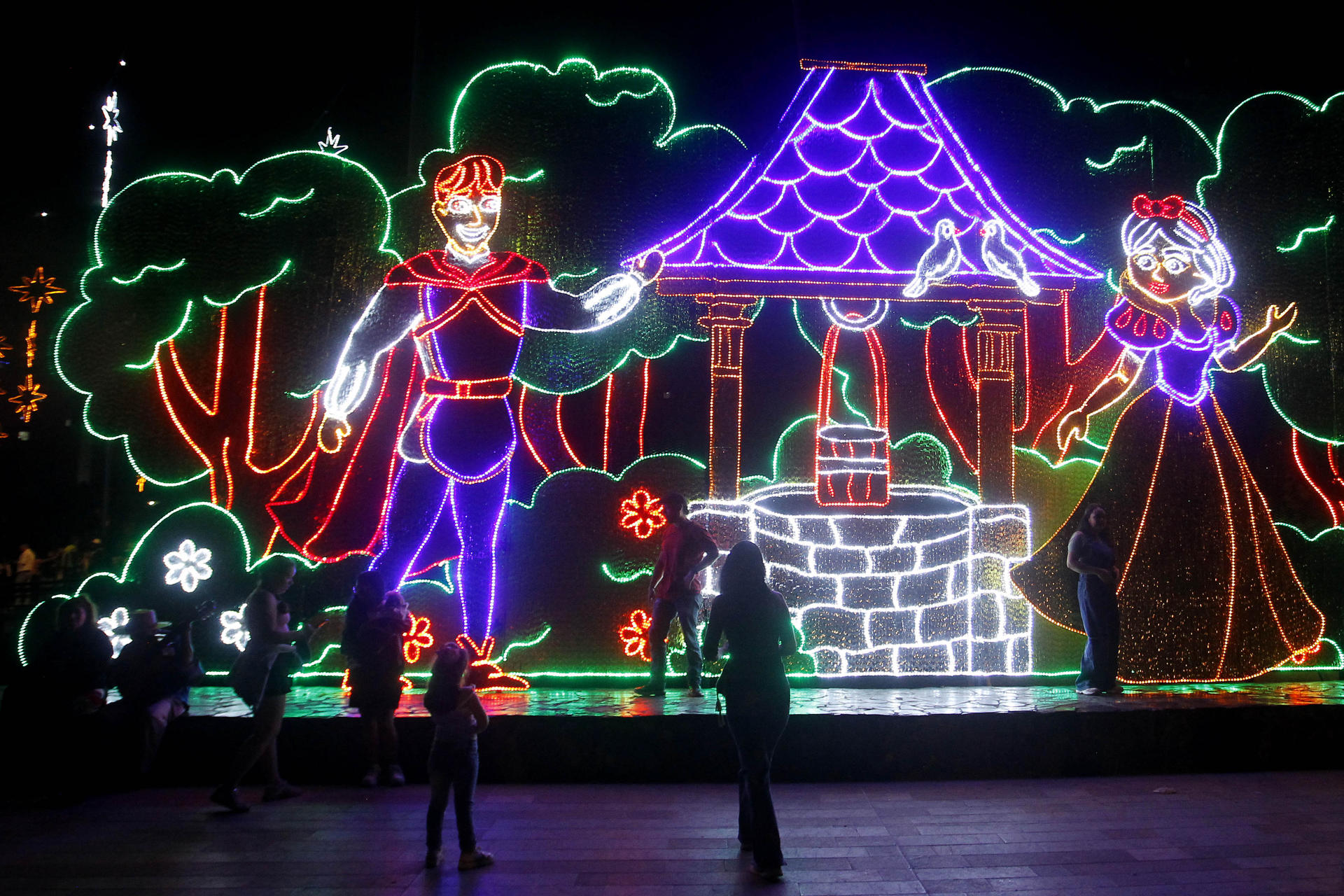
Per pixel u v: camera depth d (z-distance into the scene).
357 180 8.18
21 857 4.80
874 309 8.09
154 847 4.95
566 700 7.03
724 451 7.76
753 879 4.48
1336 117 8.65
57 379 8.54
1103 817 5.43
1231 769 6.53
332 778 6.26
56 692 5.92
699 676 7.20
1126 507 7.84
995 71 8.53
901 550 7.79
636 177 8.27
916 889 4.35
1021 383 8.19
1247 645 7.68
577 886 4.39
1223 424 8.02
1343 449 8.33
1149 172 8.48
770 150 7.98
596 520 7.95
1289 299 8.41
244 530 7.83
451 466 7.56
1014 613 7.87
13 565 8.14
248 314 8.01
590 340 8.09
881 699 7.04
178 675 6.27
